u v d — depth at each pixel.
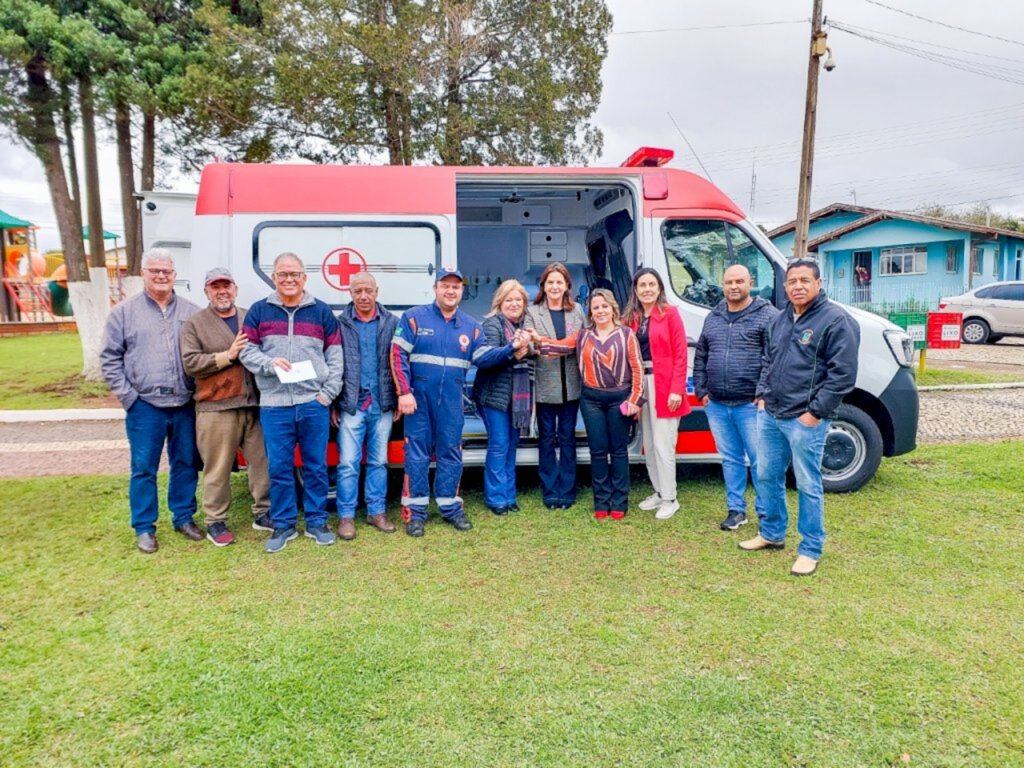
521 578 3.98
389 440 5.18
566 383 5.03
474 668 3.04
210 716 2.72
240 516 5.16
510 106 13.58
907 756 2.46
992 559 4.14
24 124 10.83
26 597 3.78
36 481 6.14
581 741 2.56
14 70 10.61
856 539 4.48
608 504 5.01
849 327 3.69
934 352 16.03
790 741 2.55
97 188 11.89
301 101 12.25
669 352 4.86
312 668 3.04
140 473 4.39
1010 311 16.98
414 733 2.61
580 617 3.50
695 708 2.74
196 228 4.93
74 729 2.65
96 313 11.89
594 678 2.96
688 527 4.80
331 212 5.00
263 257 4.95
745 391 4.51
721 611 3.54
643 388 5.06
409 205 5.09
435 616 3.53
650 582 3.91
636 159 5.63
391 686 2.91
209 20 11.20
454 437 4.75
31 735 2.61
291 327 4.38
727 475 4.75
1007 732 2.58
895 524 4.75
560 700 2.80
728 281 4.46
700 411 5.42
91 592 3.84
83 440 8.32
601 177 5.33
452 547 4.49
